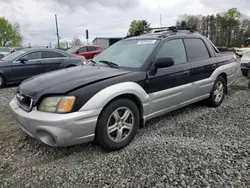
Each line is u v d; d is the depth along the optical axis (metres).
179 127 3.57
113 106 2.73
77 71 3.17
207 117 4.01
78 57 8.99
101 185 2.19
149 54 3.32
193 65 3.84
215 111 4.34
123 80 2.87
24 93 2.75
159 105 3.33
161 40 3.54
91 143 3.04
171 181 2.20
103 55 3.96
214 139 3.11
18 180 2.31
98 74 2.94
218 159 2.57
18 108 2.80
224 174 2.29
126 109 2.90
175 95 3.55
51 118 2.38
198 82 3.98
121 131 2.88
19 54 7.74
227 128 3.49
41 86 2.70
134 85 2.93
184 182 2.18
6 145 3.11
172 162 2.53
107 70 3.14
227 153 2.70
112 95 2.66
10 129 3.67
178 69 3.55
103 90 2.64
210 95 4.40
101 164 2.56
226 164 2.46
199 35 4.34
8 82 7.46
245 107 4.52
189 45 3.97
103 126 2.67
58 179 2.31
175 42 3.74
